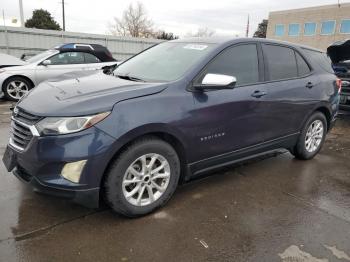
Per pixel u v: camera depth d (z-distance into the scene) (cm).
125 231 304
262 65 414
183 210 346
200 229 314
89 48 994
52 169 284
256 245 295
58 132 278
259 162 496
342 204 378
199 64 353
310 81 475
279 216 344
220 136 367
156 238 297
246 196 384
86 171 282
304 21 4359
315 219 342
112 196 304
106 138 285
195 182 414
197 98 341
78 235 296
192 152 348
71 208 337
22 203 342
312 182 433
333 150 575
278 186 416
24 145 300
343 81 752
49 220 316
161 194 337
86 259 266
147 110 306
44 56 955
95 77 379
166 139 336
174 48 410
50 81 378
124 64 439
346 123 776
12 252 269
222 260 274
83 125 280
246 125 391
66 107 286
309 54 497
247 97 384
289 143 469
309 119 488
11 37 1831
